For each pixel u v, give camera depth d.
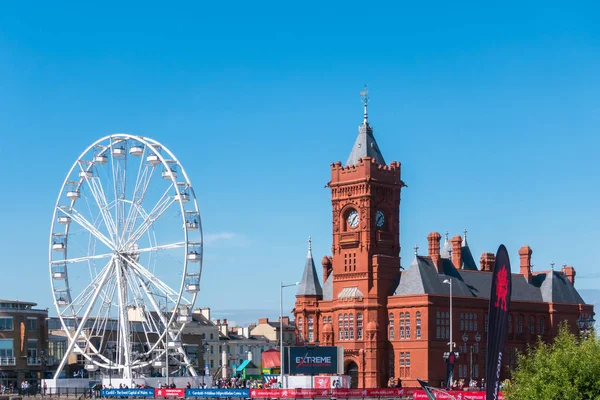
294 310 183.50
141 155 152.50
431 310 165.75
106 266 152.00
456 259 194.50
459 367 168.75
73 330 197.88
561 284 195.25
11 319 180.88
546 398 81.75
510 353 181.62
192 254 149.62
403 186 179.12
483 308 174.88
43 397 142.50
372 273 171.62
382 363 169.62
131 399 135.62
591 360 82.25
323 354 146.12
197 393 130.62
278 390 125.69
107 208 153.25
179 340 150.75
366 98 181.75
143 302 150.62
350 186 174.62
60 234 158.12
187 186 150.62
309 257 184.62
